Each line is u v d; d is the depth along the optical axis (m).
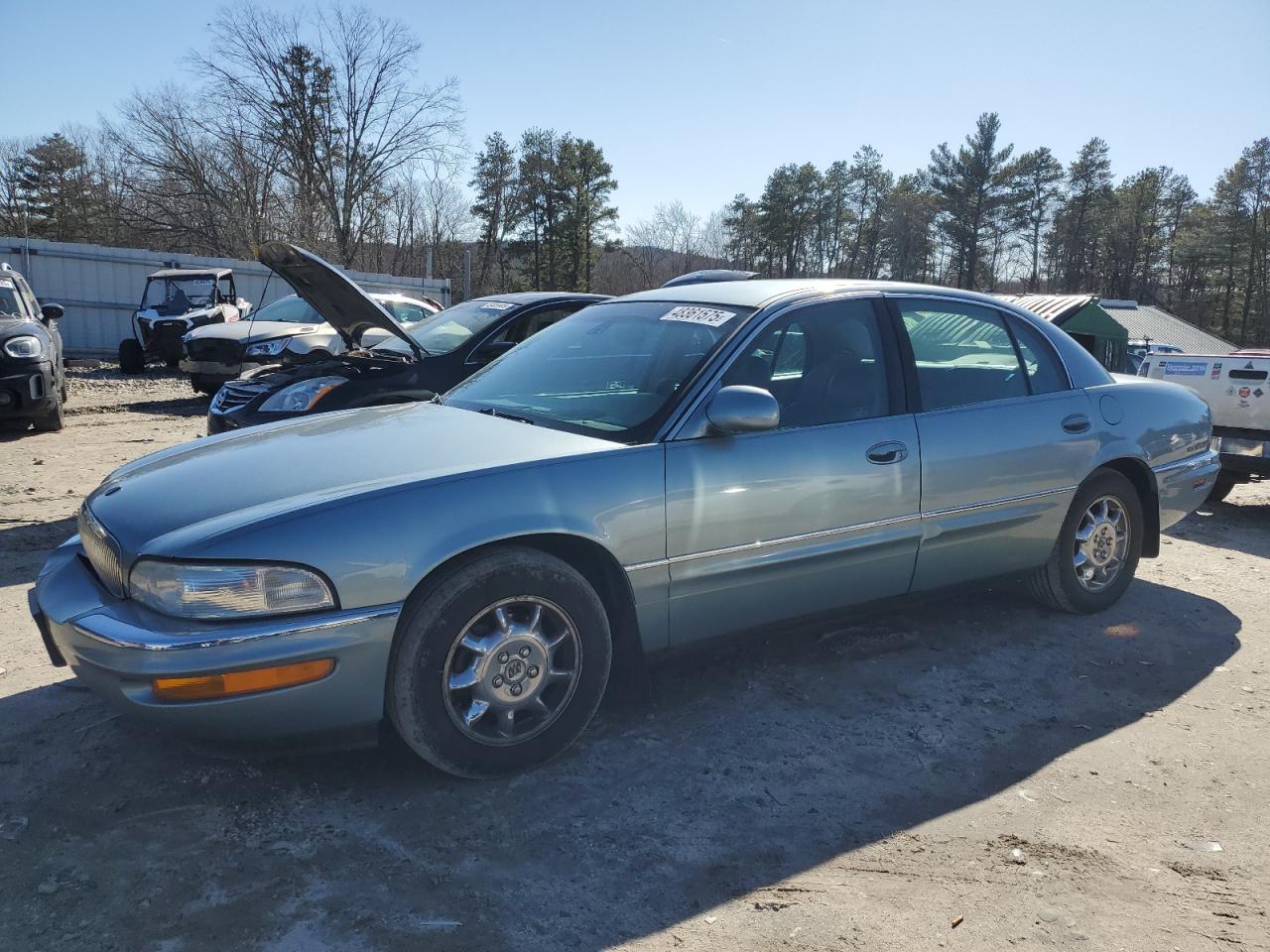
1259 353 7.82
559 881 2.47
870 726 3.44
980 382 4.09
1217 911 2.41
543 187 66.69
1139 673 4.02
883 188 81.62
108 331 21.58
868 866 2.58
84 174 60.91
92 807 2.75
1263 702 3.76
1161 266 86.81
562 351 3.96
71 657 2.71
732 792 2.95
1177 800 2.98
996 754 3.26
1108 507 4.59
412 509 2.72
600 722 3.41
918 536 3.78
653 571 3.13
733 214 77.94
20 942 2.17
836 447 3.52
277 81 40.53
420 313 13.79
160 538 2.64
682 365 3.43
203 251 38.47
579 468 3.00
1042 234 80.81
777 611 3.51
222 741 2.60
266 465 3.04
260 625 2.52
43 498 6.89
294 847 2.58
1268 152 75.94
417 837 2.64
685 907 2.38
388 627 2.66
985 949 2.24
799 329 3.63
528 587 2.89
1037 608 4.78
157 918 2.27
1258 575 5.77
